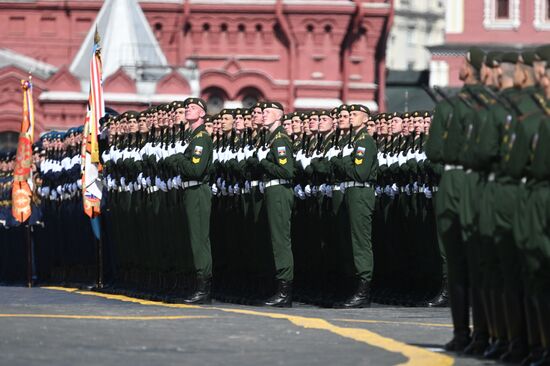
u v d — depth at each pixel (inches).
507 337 1105.4
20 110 5821.9
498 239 1091.9
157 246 1884.8
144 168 1897.1
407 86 6914.4
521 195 1057.5
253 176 1807.3
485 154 1098.7
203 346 1149.7
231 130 1878.7
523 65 1093.8
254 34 6343.5
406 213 1875.0
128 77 5561.0
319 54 6318.9
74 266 2388.0
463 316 1155.9
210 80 6190.9
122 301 1833.2
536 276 1047.6
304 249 1894.7
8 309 1544.0
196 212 1752.0
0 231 2758.4
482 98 1120.8
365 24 6343.5
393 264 1911.9
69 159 2356.1
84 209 2166.6
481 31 7022.6
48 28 6269.7
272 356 1085.8
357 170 1756.9
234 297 1882.4
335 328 1322.6
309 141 1854.1
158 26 6264.8
